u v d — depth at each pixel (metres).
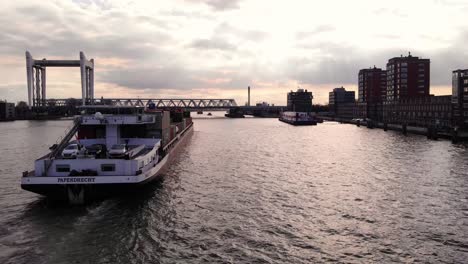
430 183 47.31
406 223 32.03
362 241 28.11
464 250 26.61
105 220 31.08
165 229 29.67
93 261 23.98
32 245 26.25
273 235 29.08
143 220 31.38
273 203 37.78
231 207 36.12
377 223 31.98
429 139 108.38
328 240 28.23
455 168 57.94
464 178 50.25
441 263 24.59
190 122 143.75
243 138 115.25
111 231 28.84
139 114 48.62
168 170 54.97
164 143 56.28
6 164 61.16
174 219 32.06
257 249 26.47
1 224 30.23
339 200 39.12
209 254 25.48
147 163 40.38
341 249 26.66
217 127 181.00
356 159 68.62
